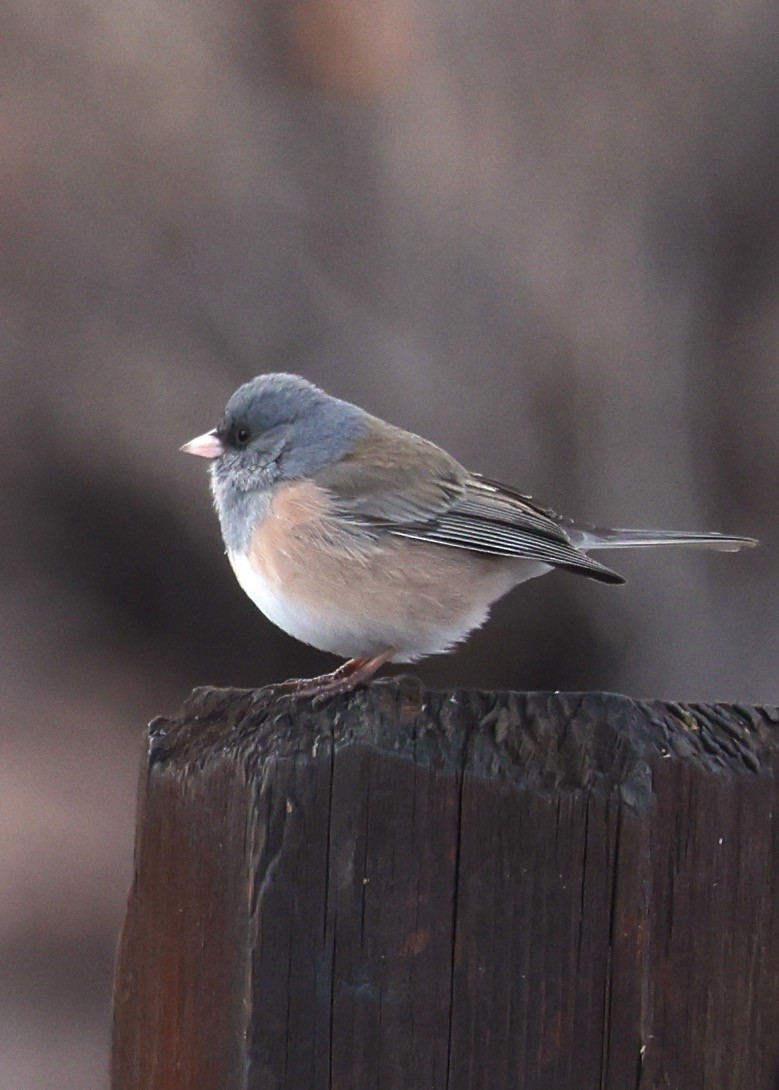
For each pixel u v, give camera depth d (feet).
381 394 45.78
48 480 48.55
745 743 12.75
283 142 46.26
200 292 46.55
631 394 45.78
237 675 49.70
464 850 12.03
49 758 45.39
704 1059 12.32
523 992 11.99
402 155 46.01
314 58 45.60
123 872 41.09
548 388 45.70
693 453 46.39
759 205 46.78
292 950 11.95
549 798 12.07
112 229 46.60
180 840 12.98
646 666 45.80
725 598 46.03
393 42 45.39
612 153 45.80
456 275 45.85
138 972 13.08
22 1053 34.81
